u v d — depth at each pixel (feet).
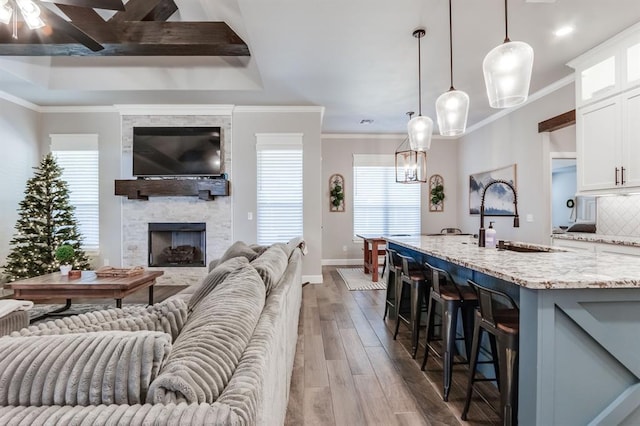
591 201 25.68
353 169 24.56
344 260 24.52
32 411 2.33
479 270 5.74
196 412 2.28
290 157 17.78
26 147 16.75
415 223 24.75
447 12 9.36
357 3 8.95
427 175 24.76
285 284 6.88
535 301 4.58
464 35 10.57
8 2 7.42
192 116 17.60
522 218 16.84
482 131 20.79
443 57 12.10
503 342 5.32
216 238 17.52
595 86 11.68
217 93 15.75
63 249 11.96
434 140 24.73
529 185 16.34
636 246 10.12
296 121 17.75
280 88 15.08
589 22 9.79
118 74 15.11
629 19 9.62
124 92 15.60
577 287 4.44
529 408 4.67
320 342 10.01
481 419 6.27
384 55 11.90
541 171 15.48
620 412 4.56
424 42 11.02
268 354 3.44
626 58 10.26
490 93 7.02
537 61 12.25
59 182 16.03
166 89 15.33
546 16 9.50
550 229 15.24
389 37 10.66
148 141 17.26
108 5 7.50
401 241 10.89
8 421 2.24
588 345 4.61
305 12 9.33
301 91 15.49
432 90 15.46
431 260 10.84
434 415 6.43
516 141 17.31
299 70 13.15
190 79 15.21
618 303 4.65
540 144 15.52
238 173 17.66
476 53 11.79
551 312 4.55
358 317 12.34
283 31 10.31
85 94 15.80
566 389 4.57
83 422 2.22
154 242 17.70
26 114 16.79
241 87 15.29
